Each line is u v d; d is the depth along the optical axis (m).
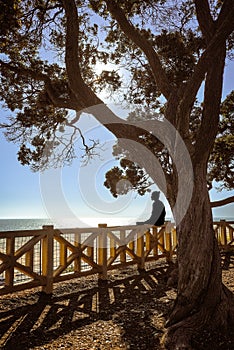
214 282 3.34
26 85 6.04
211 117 3.38
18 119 6.24
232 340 3.00
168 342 2.92
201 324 3.15
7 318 3.69
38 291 4.94
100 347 2.90
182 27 5.79
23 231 4.50
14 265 4.38
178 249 3.52
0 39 4.75
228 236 10.51
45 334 3.22
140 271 6.87
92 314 3.87
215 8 5.39
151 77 6.48
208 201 3.53
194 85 3.32
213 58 3.20
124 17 4.27
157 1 5.36
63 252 5.20
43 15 5.29
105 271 5.95
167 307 4.14
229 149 7.46
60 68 6.07
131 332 3.25
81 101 3.98
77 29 3.90
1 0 4.27
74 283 5.55
